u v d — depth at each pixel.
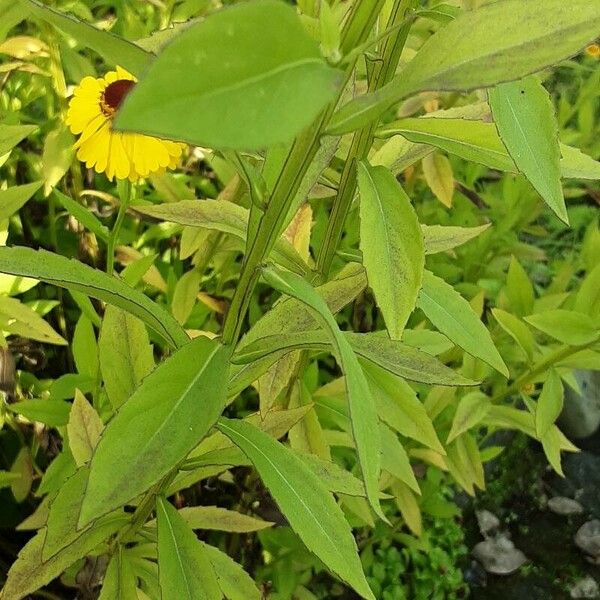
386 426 0.40
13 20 0.37
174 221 0.30
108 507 0.19
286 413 0.32
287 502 0.22
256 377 0.27
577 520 0.71
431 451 0.49
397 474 0.40
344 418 0.40
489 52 0.15
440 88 0.15
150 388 0.20
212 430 0.29
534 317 0.38
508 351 0.48
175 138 0.11
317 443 0.37
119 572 0.30
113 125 0.10
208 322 0.49
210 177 0.54
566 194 0.60
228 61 0.11
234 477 0.45
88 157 0.30
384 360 0.26
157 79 0.10
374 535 0.56
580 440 0.76
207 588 0.25
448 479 0.62
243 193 0.40
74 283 0.21
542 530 0.70
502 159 0.23
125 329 0.30
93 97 0.31
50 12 0.17
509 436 0.73
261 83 0.12
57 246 0.47
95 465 0.19
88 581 0.37
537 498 0.72
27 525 0.35
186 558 0.25
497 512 0.70
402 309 0.20
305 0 0.36
